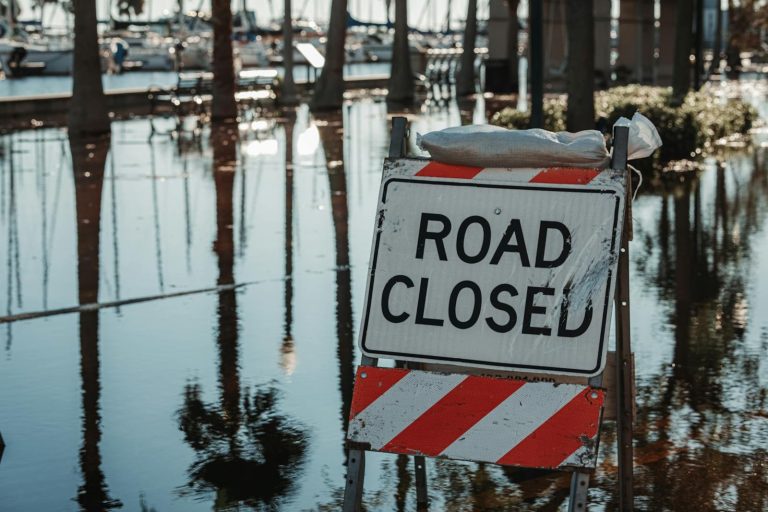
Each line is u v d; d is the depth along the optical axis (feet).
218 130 93.86
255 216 49.73
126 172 65.41
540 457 15.14
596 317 15.21
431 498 19.33
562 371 15.17
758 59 269.64
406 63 139.03
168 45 251.19
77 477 20.36
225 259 40.52
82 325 31.45
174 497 19.45
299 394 25.18
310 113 115.44
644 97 85.10
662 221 48.91
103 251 42.24
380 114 114.32
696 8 109.50
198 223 48.11
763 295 34.73
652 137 16.44
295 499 19.34
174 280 37.17
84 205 53.21
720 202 54.39
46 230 46.78
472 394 15.37
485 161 15.81
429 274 15.70
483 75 159.84
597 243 15.40
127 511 18.85
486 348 15.42
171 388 25.63
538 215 15.61
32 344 29.50
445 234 15.76
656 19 189.88
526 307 15.39
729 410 23.99
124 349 28.91
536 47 48.55
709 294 34.91
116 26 283.59
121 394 25.21
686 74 92.53
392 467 20.84
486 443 15.29
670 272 38.27
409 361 16.05
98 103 89.25
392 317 15.69
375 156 73.82
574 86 63.46
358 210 51.19
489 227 15.67
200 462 21.11
